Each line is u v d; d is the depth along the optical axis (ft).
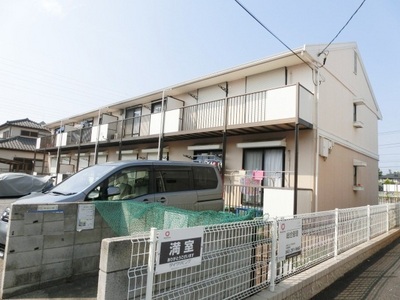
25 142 87.51
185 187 19.19
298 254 11.75
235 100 32.35
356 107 41.75
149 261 6.68
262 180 31.71
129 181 16.74
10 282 10.82
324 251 14.20
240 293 8.99
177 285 7.45
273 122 27.14
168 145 44.47
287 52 29.30
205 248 8.09
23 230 11.26
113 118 55.01
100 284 6.63
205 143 38.99
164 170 18.53
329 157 32.14
